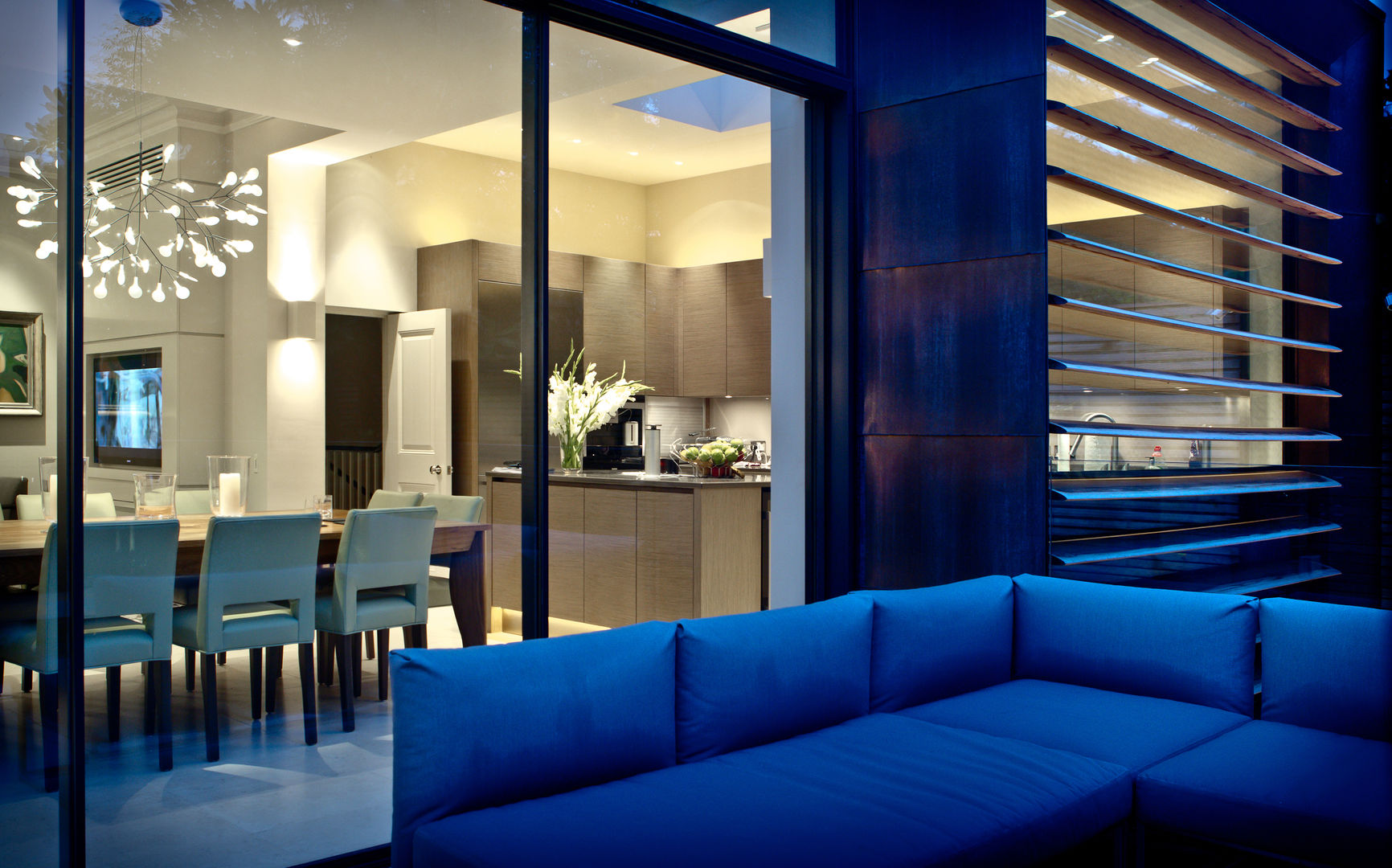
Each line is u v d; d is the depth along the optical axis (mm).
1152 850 2324
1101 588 2979
